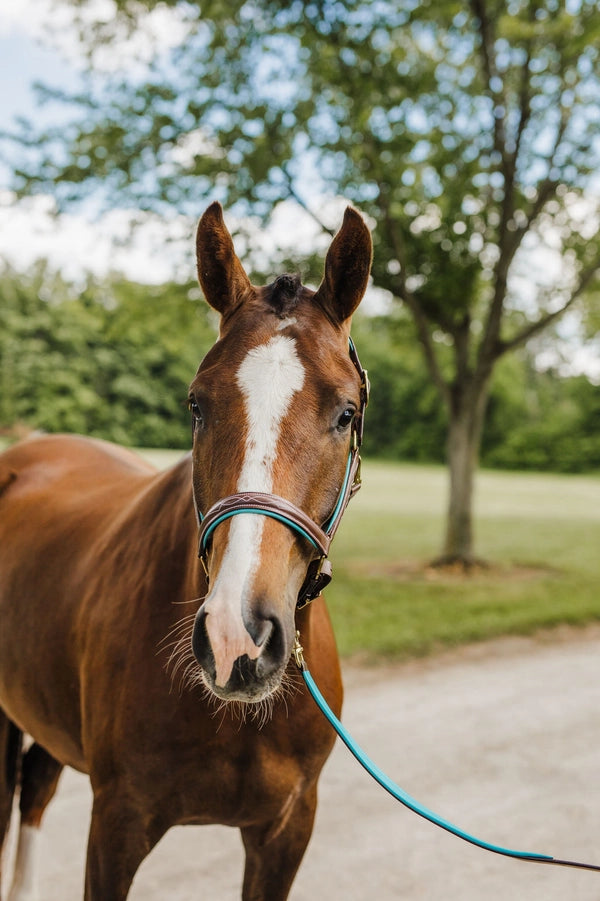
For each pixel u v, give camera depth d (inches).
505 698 190.7
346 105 317.1
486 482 1224.8
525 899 105.8
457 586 337.1
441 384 377.7
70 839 119.4
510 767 148.9
